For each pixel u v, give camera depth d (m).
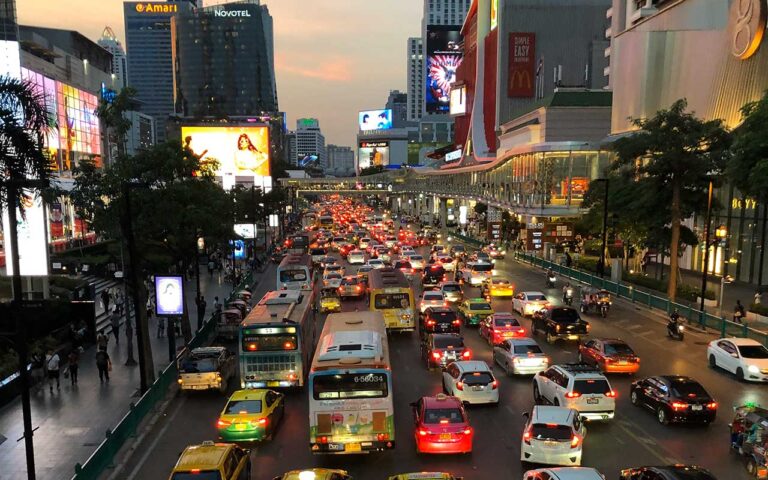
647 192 39.94
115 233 26.67
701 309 36.06
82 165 26.52
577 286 49.66
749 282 47.94
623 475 14.13
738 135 29.95
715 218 49.84
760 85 45.09
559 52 113.00
